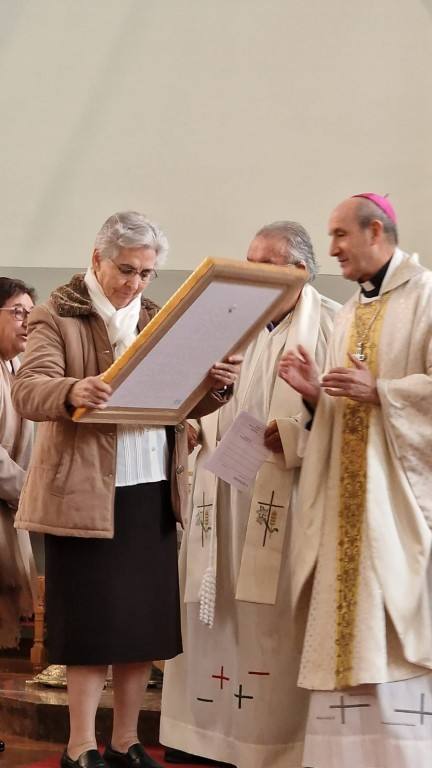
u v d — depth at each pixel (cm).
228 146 734
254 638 456
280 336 471
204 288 361
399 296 411
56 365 402
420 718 384
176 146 743
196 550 478
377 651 378
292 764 448
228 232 732
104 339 410
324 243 714
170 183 743
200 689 473
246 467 445
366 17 709
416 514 385
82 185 757
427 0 699
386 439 397
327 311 474
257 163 729
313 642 395
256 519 456
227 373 407
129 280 402
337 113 714
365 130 709
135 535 409
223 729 467
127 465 409
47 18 762
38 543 725
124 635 404
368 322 414
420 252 692
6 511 528
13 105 765
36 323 410
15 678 594
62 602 402
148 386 387
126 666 420
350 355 396
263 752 450
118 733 423
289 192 722
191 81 741
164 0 745
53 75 761
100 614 401
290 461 445
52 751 488
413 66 701
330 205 714
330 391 393
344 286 706
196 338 381
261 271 374
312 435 413
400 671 382
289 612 454
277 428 445
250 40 730
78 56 759
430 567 388
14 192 764
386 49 706
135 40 750
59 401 379
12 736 520
